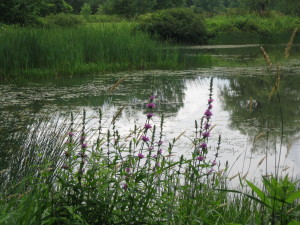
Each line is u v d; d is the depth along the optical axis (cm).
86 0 6303
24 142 534
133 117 816
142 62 1597
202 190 345
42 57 1380
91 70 1441
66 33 1638
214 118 827
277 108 915
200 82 1284
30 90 1095
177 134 695
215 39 2780
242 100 1012
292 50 2338
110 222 256
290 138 686
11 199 299
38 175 410
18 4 2586
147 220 259
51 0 4309
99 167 269
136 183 259
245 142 662
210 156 592
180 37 2583
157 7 5725
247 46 2666
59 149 473
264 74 1421
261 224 227
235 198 409
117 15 4819
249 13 3906
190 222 272
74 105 912
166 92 1121
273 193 206
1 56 1264
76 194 257
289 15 3897
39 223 239
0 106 886
